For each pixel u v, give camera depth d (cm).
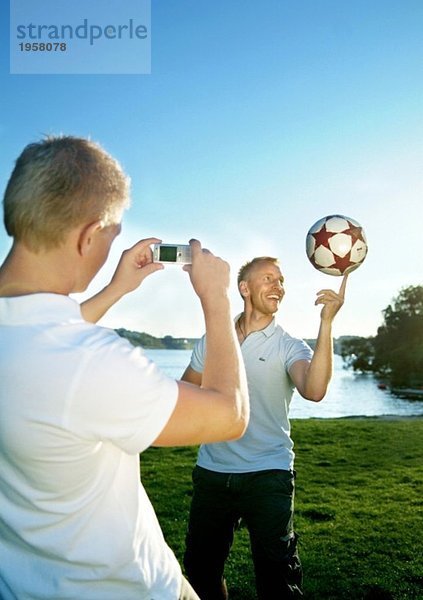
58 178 115
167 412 112
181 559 531
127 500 122
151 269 165
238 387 123
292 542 334
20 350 111
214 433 118
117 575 119
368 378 5762
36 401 108
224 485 341
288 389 361
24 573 120
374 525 650
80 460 112
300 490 862
